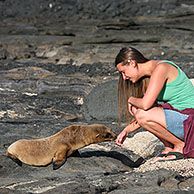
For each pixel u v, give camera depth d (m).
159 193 8.32
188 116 10.12
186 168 9.87
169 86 10.11
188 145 10.23
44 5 85.31
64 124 15.27
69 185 8.78
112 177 9.45
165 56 33.84
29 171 10.27
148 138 13.05
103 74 26.39
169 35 44.25
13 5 86.69
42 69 29.81
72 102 20.77
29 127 14.22
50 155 10.45
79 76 26.16
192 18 52.19
